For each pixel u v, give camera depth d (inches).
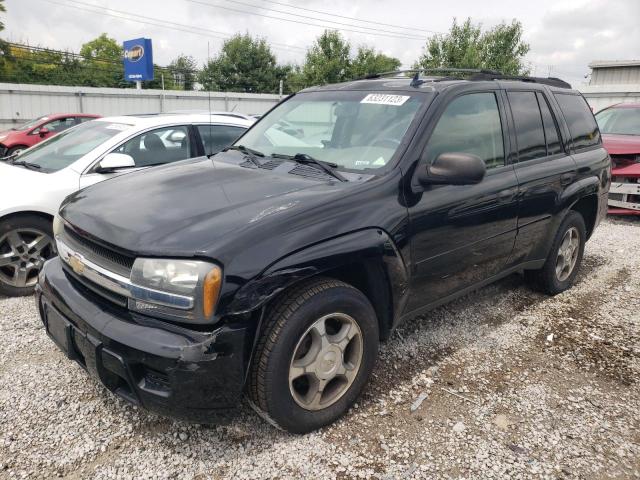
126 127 206.7
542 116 165.2
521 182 147.2
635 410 119.0
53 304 108.1
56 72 1968.5
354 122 133.3
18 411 112.0
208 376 88.4
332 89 152.9
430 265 123.4
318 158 128.7
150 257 91.0
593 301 181.8
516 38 1352.1
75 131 219.6
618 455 103.9
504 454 103.0
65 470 95.9
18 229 174.1
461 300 179.3
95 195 120.2
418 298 125.7
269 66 2172.7
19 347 139.9
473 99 140.2
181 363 86.7
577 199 172.6
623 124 346.9
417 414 114.5
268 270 92.0
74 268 107.3
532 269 171.0
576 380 130.9
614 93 938.1
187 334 88.7
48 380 124.0
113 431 106.7
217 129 229.3
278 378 96.0
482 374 132.0
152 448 102.1
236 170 128.1
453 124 131.3
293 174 121.7
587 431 111.0
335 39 1651.1
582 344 149.7
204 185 116.6
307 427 104.6
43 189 177.5
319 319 101.3
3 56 1696.6
